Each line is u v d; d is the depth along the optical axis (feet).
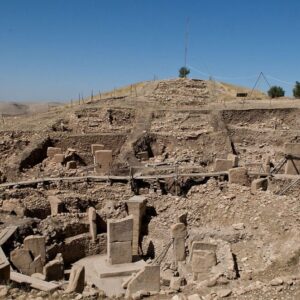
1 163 130.11
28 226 82.53
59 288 57.47
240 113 163.73
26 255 72.13
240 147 149.59
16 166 121.39
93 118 162.40
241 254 70.90
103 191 106.63
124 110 169.58
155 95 196.03
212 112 164.55
